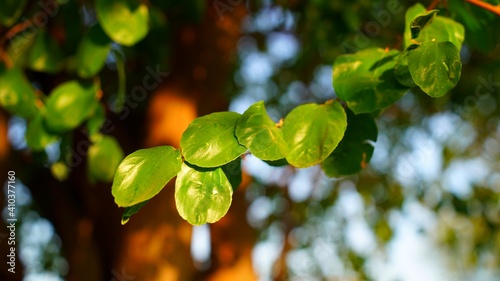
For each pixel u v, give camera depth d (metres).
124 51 0.90
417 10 0.51
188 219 0.41
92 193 1.29
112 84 1.03
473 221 1.85
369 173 1.89
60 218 1.34
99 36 0.65
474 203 1.79
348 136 0.50
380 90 0.47
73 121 0.65
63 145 0.70
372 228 1.92
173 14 0.93
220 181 0.42
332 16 1.19
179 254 1.17
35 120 0.66
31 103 0.67
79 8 0.74
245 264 1.37
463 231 2.01
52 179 1.34
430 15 0.46
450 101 1.65
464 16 0.54
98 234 1.28
